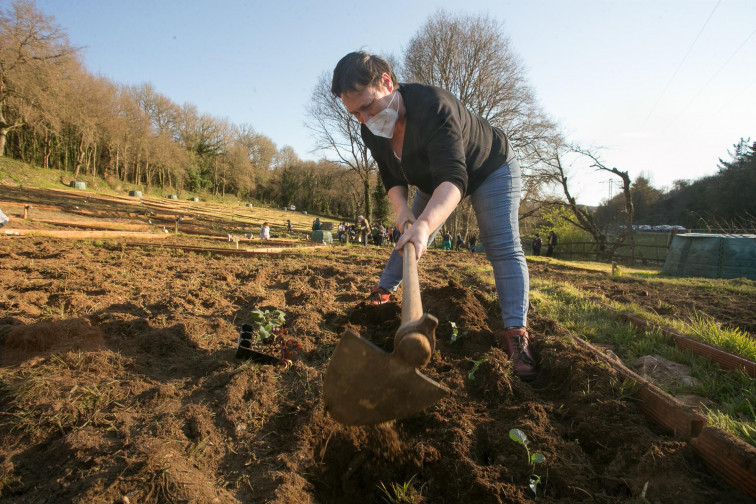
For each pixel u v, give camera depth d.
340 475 1.77
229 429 1.85
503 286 2.70
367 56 2.24
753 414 2.01
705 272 11.35
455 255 14.66
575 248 31.38
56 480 1.48
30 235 9.31
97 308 3.30
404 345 1.27
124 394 2.02
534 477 1.63
